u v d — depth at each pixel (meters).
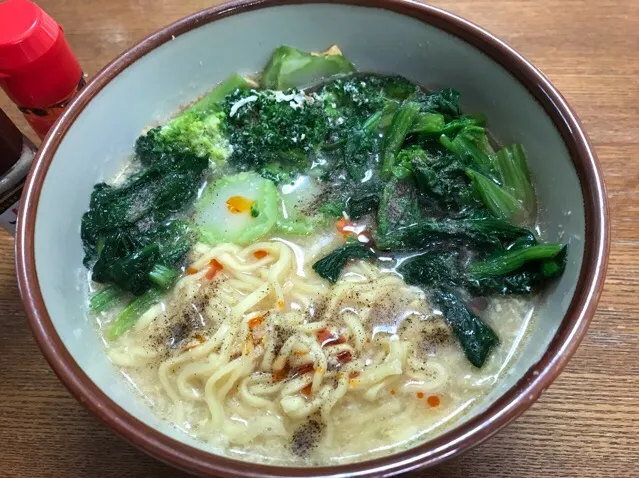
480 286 0.21
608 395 0.21
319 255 0.22
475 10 0.29
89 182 0.22
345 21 0.24
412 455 0.15
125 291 0.22
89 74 0.28
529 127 0.22
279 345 0.20
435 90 0.25
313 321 0.21
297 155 0.24
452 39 0.23
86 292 0.22
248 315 0.21
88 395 0.16
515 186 0.23
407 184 0.23
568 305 0.18
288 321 0.21
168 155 0.23
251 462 0.16
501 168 0.23
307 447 0.19
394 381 0.20
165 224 0.23
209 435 0.19
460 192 0.23
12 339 0.22
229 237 0.23
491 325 0.21
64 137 0.20
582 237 0.19
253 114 0.24
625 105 0.27
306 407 0.19
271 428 0.19
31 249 0.18
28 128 0.26
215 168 0.24
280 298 0.21
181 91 0.25
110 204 0.22
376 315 0.21
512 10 0.29
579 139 0.20
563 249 0.20
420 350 0.20
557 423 0.20
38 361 0.22
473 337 0.20
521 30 0.29
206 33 0.23
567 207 0.20
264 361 0.20
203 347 0.20
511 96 0.23
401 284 0.21
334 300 0.21
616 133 0.26
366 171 0.24
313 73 0.25
